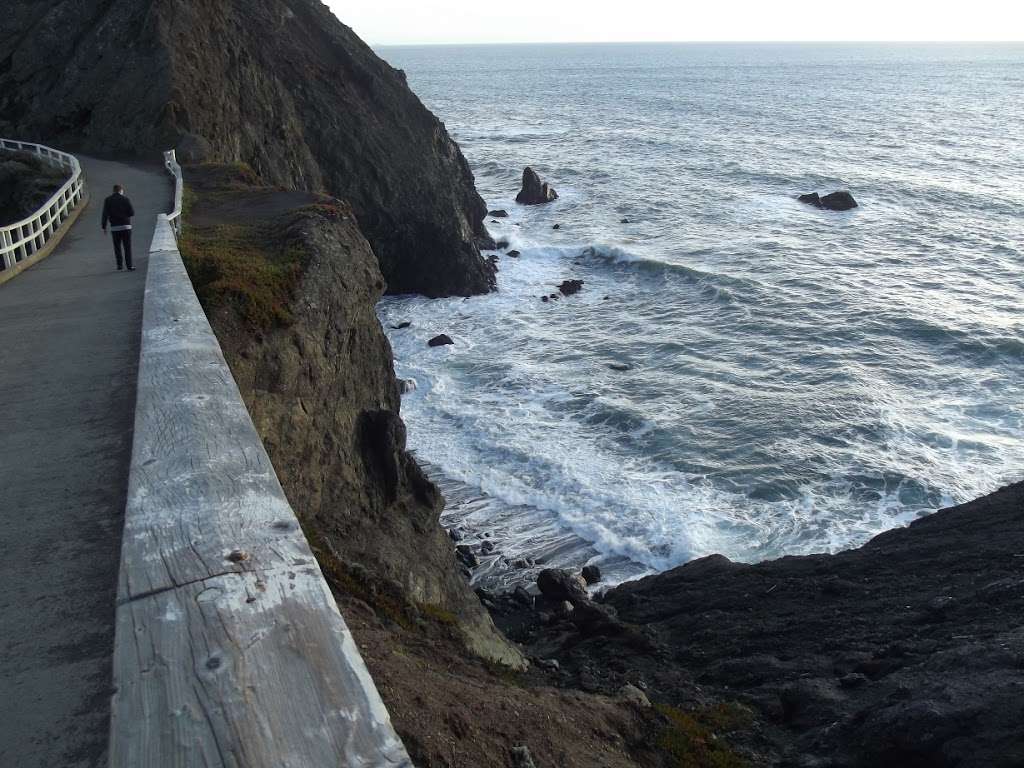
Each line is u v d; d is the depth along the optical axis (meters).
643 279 52.19
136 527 3.12
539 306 48.56
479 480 28.47
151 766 2.05
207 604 2.61
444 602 18.30
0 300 13.78
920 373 35.97
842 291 47.03
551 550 24.73
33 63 41.56
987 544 18.53
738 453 29.23
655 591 21.22
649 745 10.71
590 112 152.62
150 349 6.03
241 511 3.26
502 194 78.75
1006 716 9.70
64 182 30.41
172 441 4.06
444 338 42.19
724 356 38.66
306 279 18.44
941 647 13.63
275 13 52.22
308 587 2.72
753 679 14.86
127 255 16.50
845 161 91.56
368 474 19.33
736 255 55.59
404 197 51.19
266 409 15.74
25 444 6.99
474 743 8.11
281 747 2.07
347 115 50.97
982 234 59.44
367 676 2.31
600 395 34.59
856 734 10.98
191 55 40.09
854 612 16.81
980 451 28.91
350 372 19.84
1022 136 110.00
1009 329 39.78
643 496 26.86
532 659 16.61
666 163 92.69
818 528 24.77
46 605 4.52
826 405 32.75
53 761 3.39
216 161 35.97
